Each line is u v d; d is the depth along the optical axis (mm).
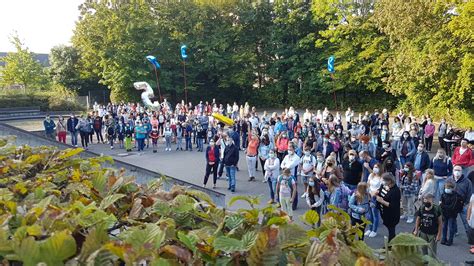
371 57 38156
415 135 18766
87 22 41656
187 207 2615
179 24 43406
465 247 9320
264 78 48031
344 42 38906
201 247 2094
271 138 18625
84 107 40281
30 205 2961
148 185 3611
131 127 22547
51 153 4840
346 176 11312
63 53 47688
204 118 23234
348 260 1900
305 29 43500
